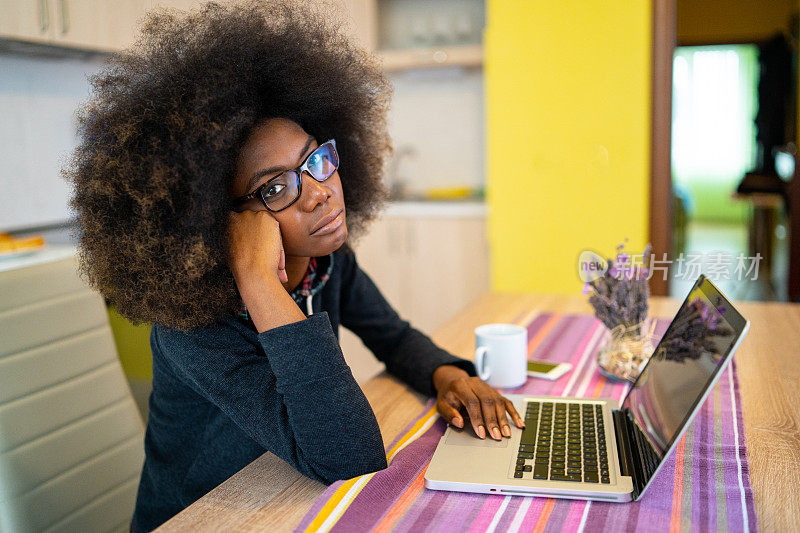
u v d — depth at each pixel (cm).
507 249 352
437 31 396
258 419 92
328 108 121
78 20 254
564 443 93
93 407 129
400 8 413
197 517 81
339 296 132
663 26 317
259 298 93
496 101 342
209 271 96
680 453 92
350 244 138
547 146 338
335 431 89
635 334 125
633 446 89
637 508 78
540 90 334
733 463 89
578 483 81
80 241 98
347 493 83
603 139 328
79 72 302
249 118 98
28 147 281
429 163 420
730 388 117
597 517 76
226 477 107
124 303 97
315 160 103
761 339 143
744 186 652
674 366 89
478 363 122
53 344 123
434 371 121
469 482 83
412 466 90
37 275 123
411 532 74
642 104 321
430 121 415
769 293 488
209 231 95
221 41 101
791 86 659
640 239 331
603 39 321
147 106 92
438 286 372
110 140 93
